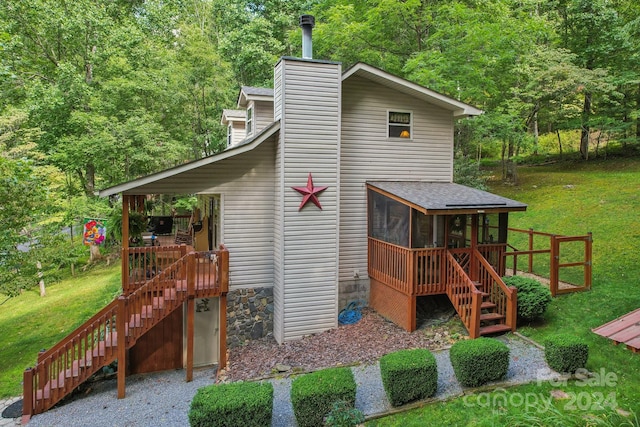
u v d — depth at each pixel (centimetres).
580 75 1650
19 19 1714
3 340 1180
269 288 1028
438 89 1498
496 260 998
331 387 568
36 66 1889
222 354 866
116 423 666
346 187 1096
